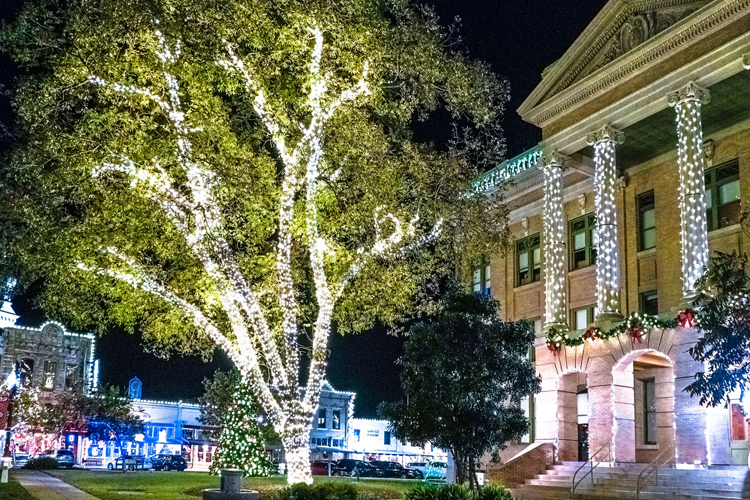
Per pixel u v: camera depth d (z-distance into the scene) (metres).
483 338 18.97
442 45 21.22
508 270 36.84
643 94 27.45
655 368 29.70
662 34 26.62
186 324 21.48
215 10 19.09
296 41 19.73
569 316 33.22
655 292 29.78
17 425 53.03
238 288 20.00
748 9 24.17
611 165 28.73
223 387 42.31
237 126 22.03
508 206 37.09
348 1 19.83
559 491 25.16
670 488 22.00
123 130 19.78
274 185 21.61
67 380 63.56
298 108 21.12
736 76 25.09
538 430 29.86
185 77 19.67
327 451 67.75
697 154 25.19
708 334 15.22
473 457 18.64
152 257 21.58
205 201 19.64
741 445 24.53
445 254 23.31
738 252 26.27
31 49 19.92
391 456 70.62
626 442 26.78
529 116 32.72
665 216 29.62
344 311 23.16
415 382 19.31
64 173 19.48
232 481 18.73
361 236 22.45
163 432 68.12
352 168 21.69
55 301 20.72
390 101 21.61
